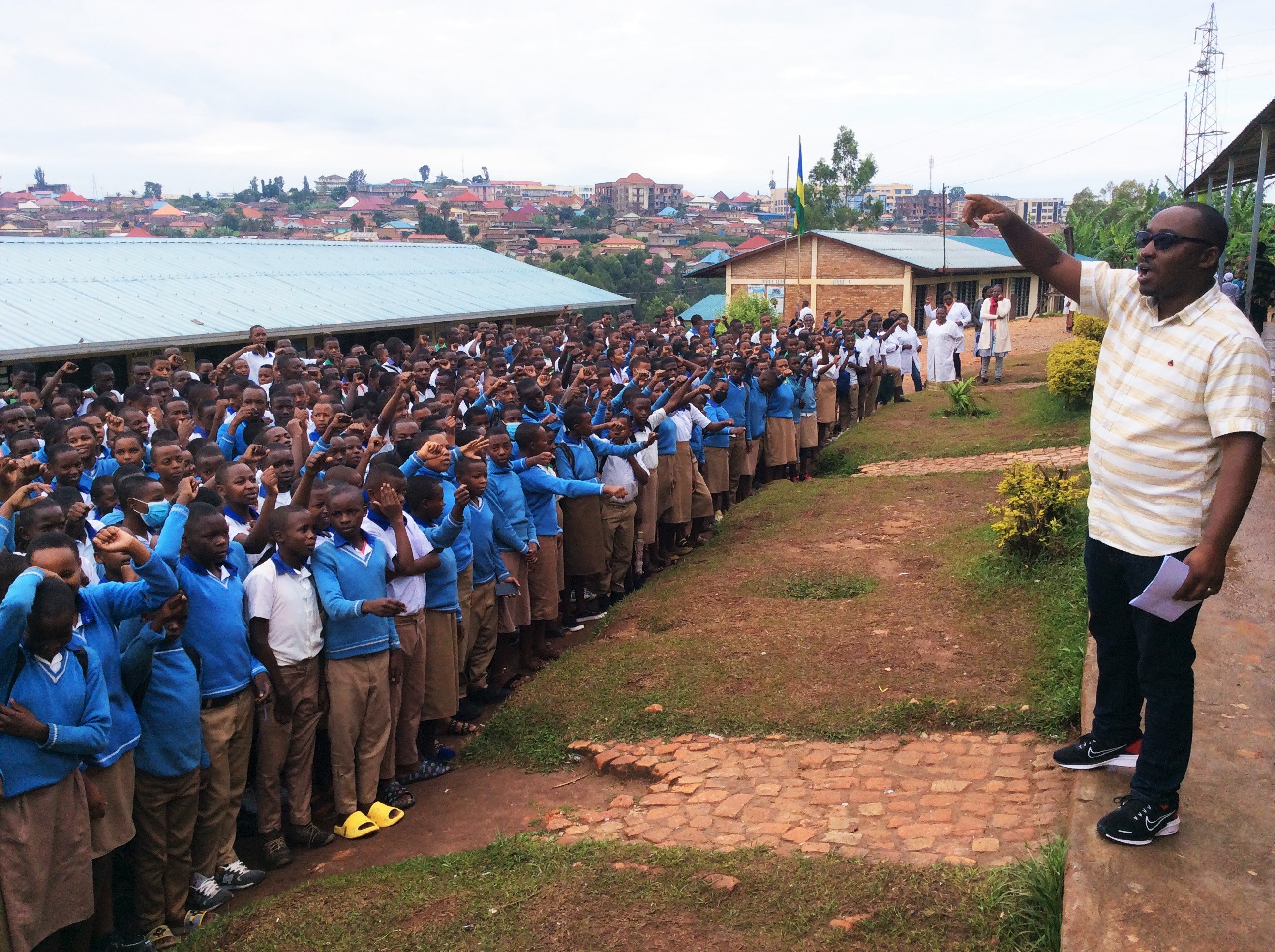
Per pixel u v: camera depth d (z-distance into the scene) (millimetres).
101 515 5934
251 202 191750
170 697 4422
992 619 6836
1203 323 3324
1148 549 3465
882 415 16953
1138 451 3455
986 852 4168
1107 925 3285
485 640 6793
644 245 131500
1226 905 3322
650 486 9023
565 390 10406
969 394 16250
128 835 4277
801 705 5887
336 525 5234
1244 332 3227
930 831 4422
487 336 15164
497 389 8844
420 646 5750
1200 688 4785
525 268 28609
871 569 8336
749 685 6230
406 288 21953
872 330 18312
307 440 8031
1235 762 4145
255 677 4867
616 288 81500
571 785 5562
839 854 4293
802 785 5059
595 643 7445
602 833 4848
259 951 3996
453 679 6062
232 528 5473
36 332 12836
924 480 11539
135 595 4246
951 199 165000
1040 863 3805
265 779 5051
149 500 5188
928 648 6473
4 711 3738
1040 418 14750
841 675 6211
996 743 5250
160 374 10438
